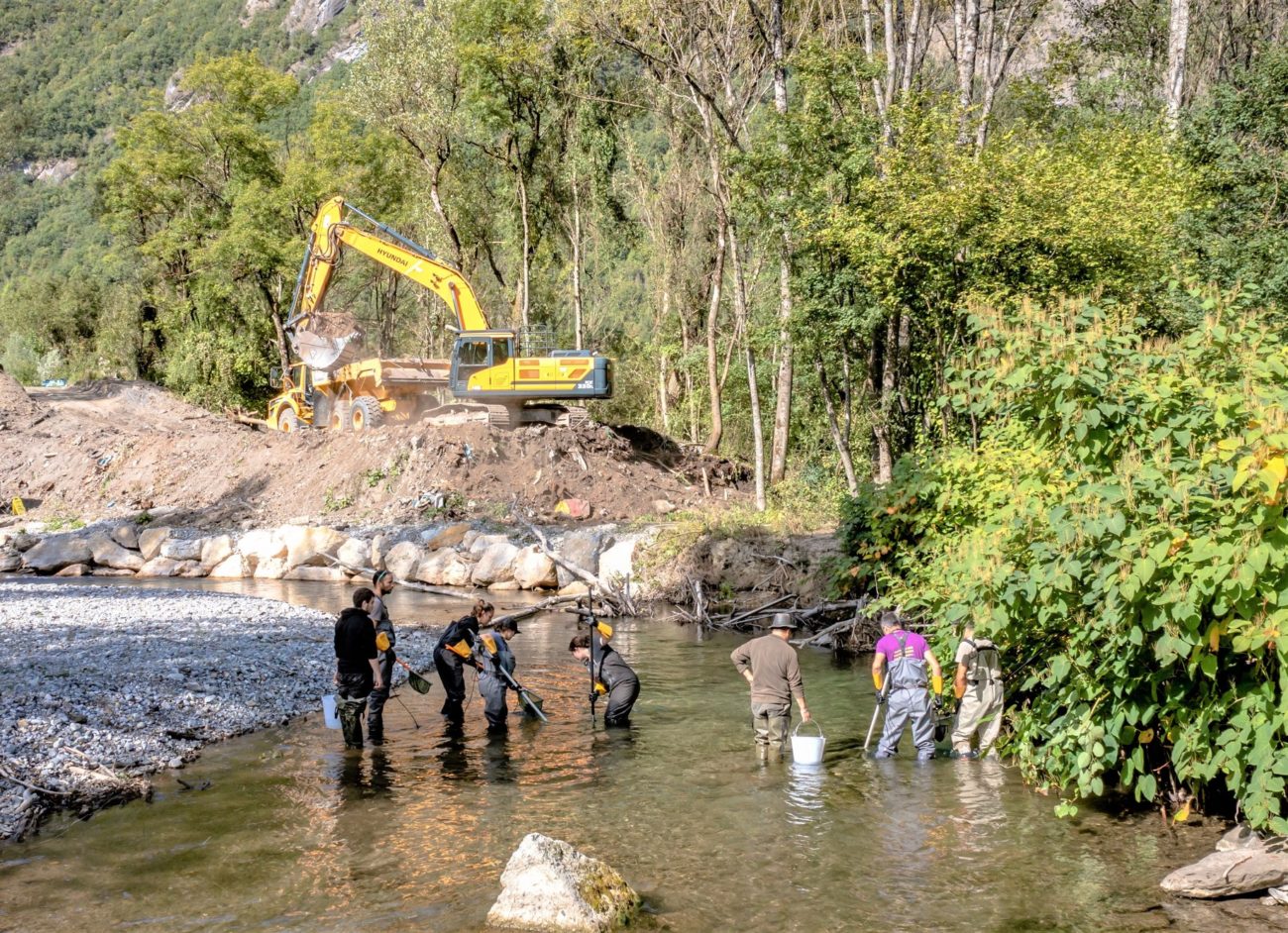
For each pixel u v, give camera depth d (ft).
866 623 49.93
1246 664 23.30
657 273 140.26
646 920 20.18
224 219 156.76
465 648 35.58
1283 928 19.58
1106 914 20.29
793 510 74.95
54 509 100.37
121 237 171.83
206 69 156.15
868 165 69.05
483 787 28.76
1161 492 22.24
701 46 95.14
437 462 89.71
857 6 96.48
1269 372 23.43
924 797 27.71
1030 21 82.23
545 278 150.51
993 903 20.84
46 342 224.53
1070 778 28.19
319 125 157.79
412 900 20.95
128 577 82.07
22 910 20.43
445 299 97.45
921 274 64.08
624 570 69.51
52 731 31.22
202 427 130.52
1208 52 112.57
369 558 79.10
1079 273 59.11
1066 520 24.80
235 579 80.53
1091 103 93.20
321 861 23.16
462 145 139.64
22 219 538.06
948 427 65.46
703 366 128.47
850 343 76.02
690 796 27.91
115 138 158.61
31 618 52.34
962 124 68.18
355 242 102.83
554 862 20.71
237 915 20.22
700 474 102.83
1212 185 69.87
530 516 85.10
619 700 36.14
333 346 101.09
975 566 27.84
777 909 20.66
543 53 130.21
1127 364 26.78
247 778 29.63
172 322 169.37
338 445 97.40
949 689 33.76
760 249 82.48
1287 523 19.83
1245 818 24.35
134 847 23.97
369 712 33.91
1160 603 21.56
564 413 101.81
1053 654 30.66
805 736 30.99
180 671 40.09
